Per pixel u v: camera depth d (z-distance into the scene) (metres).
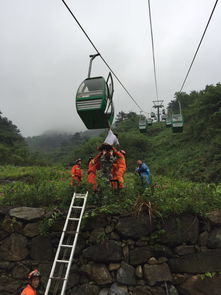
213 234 5.16
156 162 48.97
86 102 6.84
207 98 48.50
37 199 6.30
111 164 6.41
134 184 6.32
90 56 8.03
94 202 5.94
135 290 4.93
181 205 5.28
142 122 30.95
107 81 7.55
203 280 4.88
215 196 5.86
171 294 4.86
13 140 72.62
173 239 5.16
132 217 5.35
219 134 40.84
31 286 4.25
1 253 5.66
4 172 20.25
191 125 52.25
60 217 5.70
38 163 57.12
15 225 5.80
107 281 5.06
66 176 15.77
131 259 5.13
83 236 5.47
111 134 7.09
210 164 34.50
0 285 5.41
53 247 5.57
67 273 4.42
